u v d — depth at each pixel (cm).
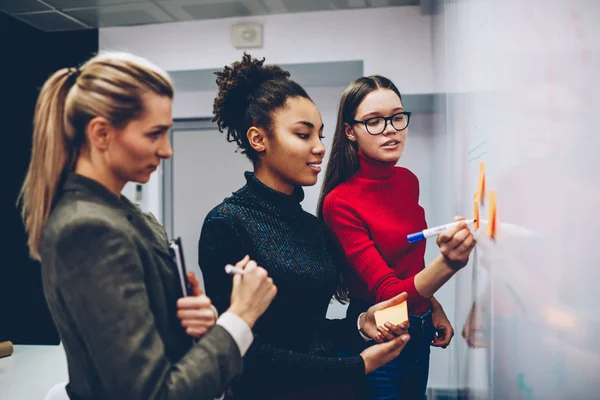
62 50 322
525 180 55
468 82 105
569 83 43
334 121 346
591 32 40
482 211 86
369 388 122
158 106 69
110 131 67
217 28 305
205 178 366
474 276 98
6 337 290
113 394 61
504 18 64
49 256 63
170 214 369
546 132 48
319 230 110
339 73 320
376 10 288
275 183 102
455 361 146
